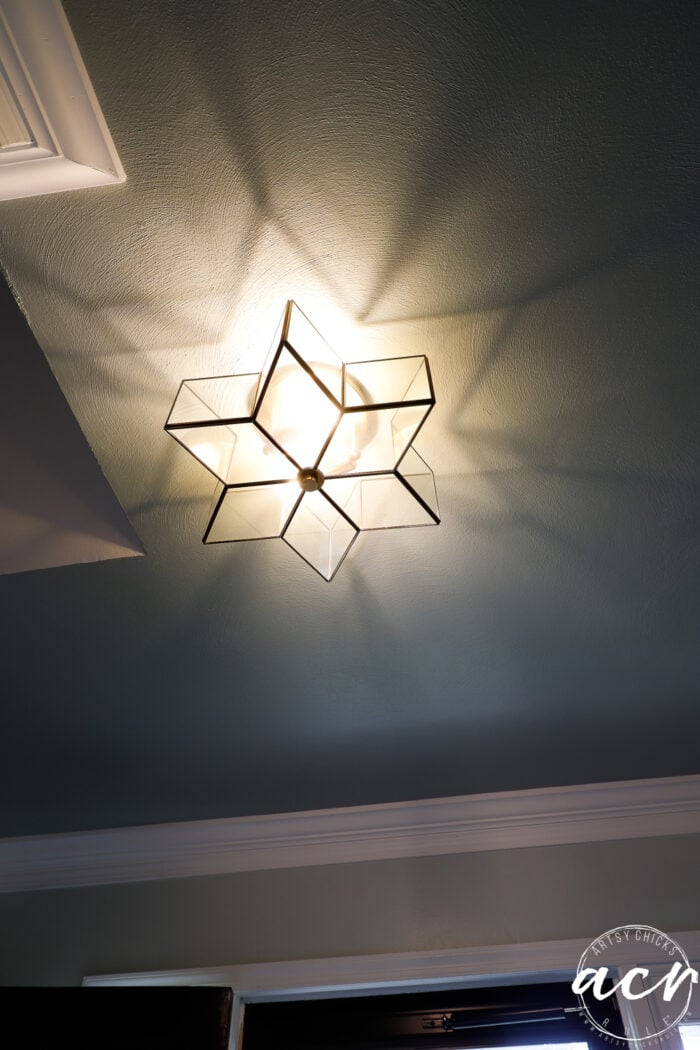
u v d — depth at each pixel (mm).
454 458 1697
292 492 1520
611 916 2428
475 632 2070
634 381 1573
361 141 1281
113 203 1341
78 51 1190
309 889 2615
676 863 2502
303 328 1429
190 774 2533
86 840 2756
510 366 1550
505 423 1636
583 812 2613
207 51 1192
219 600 1969
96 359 1537
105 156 1286
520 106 1249
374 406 1364
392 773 2557
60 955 2580
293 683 2205
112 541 1846
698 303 1469
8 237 1376
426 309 1472
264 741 2410
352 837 2678
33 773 2506
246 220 1363
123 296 1449
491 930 2453
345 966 2422
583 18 1172
